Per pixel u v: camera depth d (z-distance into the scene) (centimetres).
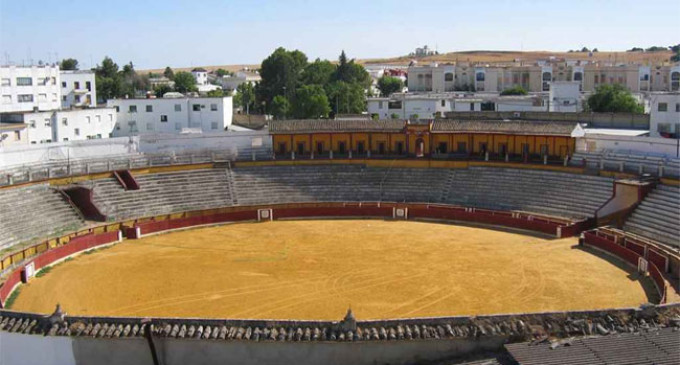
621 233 6172
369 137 8919
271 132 8750
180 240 6800
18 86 11725
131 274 5553
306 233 7025
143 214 7394
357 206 7825
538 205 7331
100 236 6525
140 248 6469
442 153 8806
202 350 3388
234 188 8156
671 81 16275
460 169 8288
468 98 12938
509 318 3388
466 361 3244
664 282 4856
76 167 7681
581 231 6662
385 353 3350
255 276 5459
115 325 3422
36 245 6003
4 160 7212
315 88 15150
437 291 4991
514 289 5006
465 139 8681
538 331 3322
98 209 7188
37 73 12050
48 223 6656
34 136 9562
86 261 5988
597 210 6756
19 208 6594
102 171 7675
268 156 8800
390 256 6022
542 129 7975
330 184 8338
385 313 4525
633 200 6600
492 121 8719
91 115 10544
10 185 6775
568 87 12950
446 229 7112
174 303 4803
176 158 8475
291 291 5050
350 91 16012
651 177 6775
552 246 6278
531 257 5900
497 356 3200
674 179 6544
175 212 7506
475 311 4538
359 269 5616
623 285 5062
